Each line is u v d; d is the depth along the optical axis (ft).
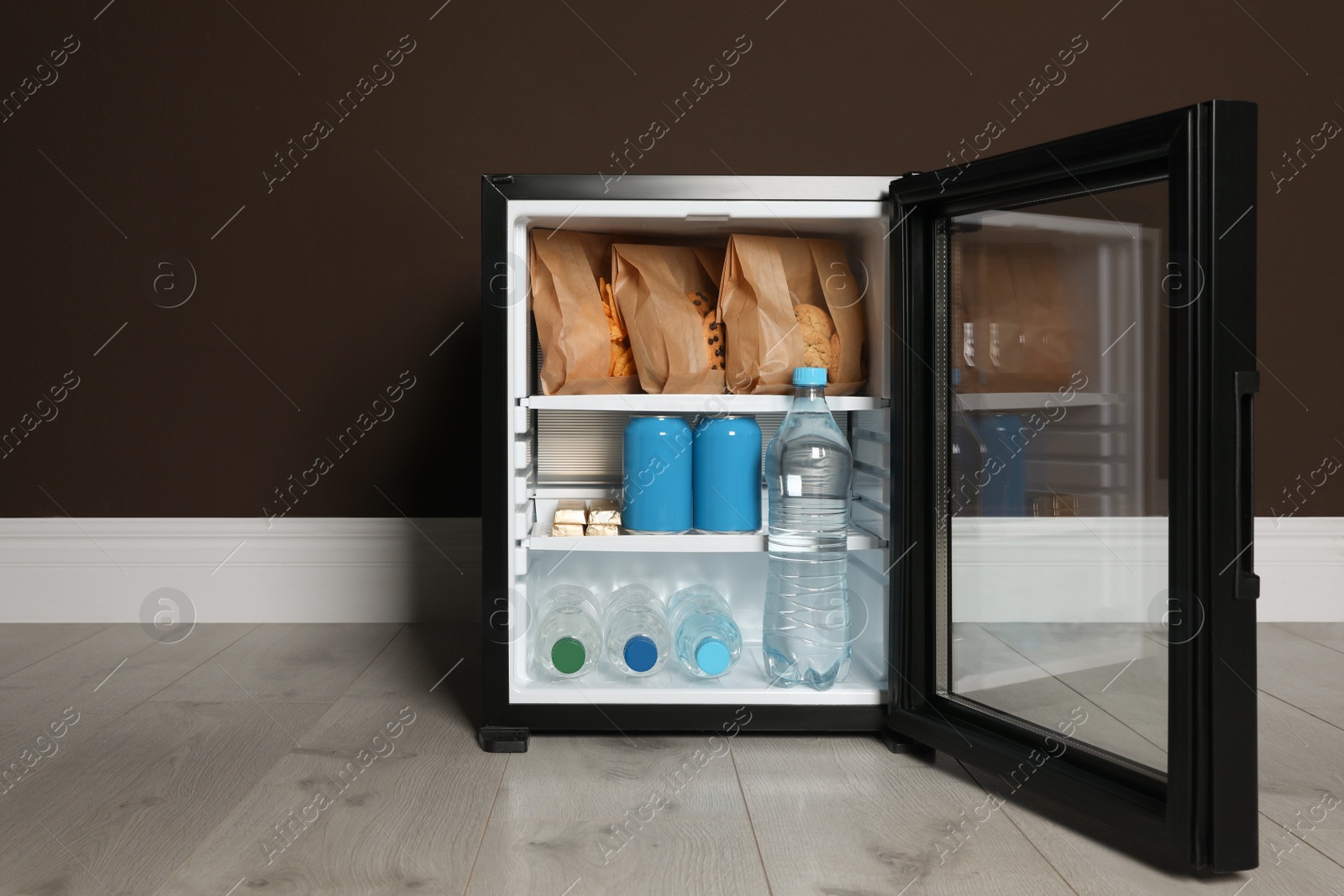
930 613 4.00
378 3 6.15
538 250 4.21
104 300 6.20
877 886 2.84
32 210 6.17
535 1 6.17
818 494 4.10
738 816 3.34
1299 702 4.65
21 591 6.24
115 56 6.14
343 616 6.31
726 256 4.18
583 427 4.83
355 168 6.18
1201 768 2.84
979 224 3.82
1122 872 2.95
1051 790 3.34
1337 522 6.40
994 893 2.80
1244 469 2.83
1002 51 6.24
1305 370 6.40
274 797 3.47
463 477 6.29
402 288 6.22
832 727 4.08
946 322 3.99
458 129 6.18
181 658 5.41
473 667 5.24
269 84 6.15
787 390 4.15
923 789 3.61
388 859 2.99
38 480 6.24
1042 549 3.55
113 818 3.28
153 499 6.26
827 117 6.22
